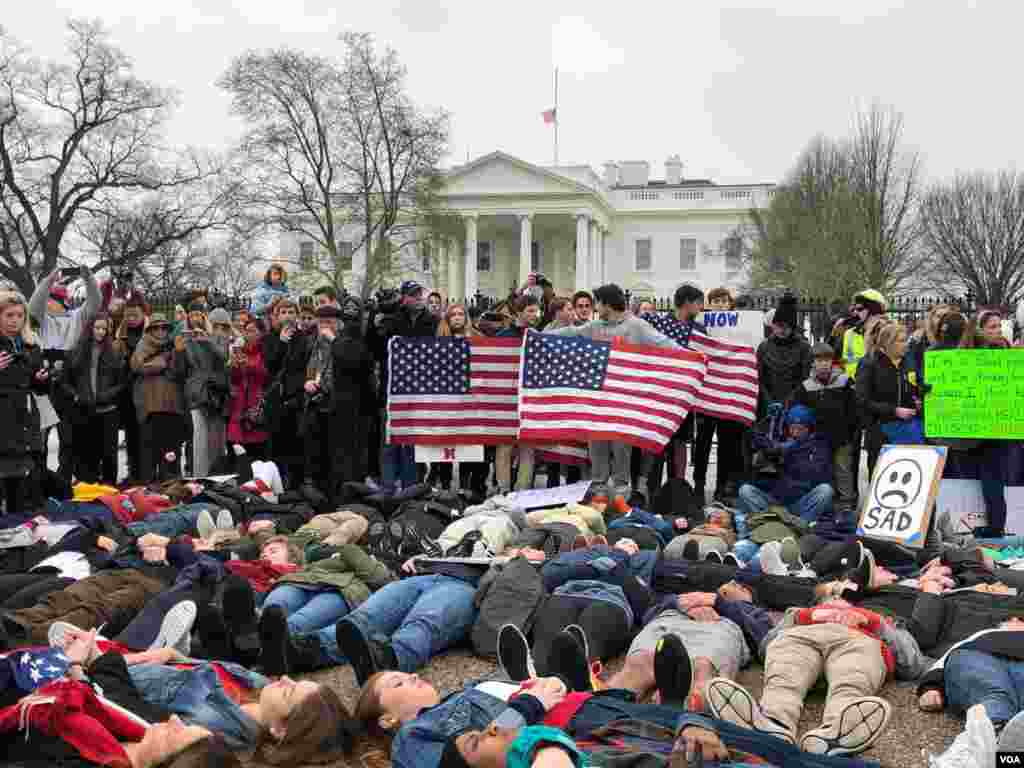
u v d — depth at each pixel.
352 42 43.00
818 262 39.97
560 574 6.40
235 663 5.50
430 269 56.84
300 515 8.64
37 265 46.31
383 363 10.78
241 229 43.88
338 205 45.53
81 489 9.38
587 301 11.15
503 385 10.33
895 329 9.57
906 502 8.43
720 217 70.00
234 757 4.09
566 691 4.50
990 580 6.88
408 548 7.77
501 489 10.38
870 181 43.00
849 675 4.93
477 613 6.20
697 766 3.82
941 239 51.41
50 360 10.74
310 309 10.97
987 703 4.54
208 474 10.99
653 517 8.53
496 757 3.79
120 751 4.17
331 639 5.85
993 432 9.09
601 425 9.80
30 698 4.25
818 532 8.61
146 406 11.05
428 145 43.88
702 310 11.57
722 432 10.98
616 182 76.50
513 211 63.38
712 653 5.36
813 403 10.03
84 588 6.03
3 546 7.26
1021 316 14.92
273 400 10.98
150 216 44.56
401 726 4.41
